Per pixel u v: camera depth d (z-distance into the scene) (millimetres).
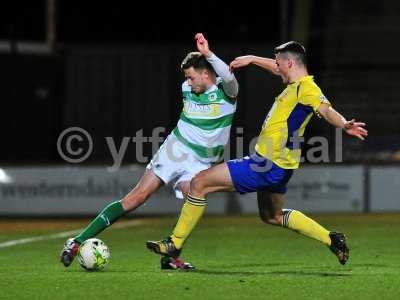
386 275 25312
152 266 29000
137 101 65062
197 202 25500
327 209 58250
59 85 65375
